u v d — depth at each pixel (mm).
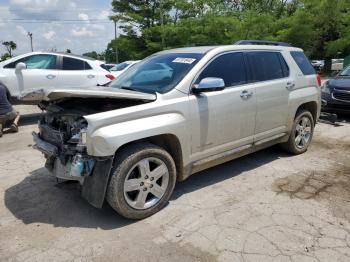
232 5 40250
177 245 3168
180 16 39562
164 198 3785
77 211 3848
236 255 2998
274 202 3959
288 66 5348
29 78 8781
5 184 4633
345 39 30375
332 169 5020
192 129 3920
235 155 4574
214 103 4113
